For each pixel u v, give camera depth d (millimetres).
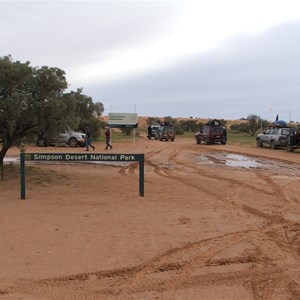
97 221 8258
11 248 6504
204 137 40625
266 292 5020
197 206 9930
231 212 9344
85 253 6320
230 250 6586
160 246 6703
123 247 6633
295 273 5656
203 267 5836
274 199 11133
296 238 7367
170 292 4992
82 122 40719
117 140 45375
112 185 12836
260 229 7926
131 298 4812
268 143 34375
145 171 17344
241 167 19656
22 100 12086
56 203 9961
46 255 6203
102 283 5242
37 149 28969
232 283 5289
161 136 49125
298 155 27172
